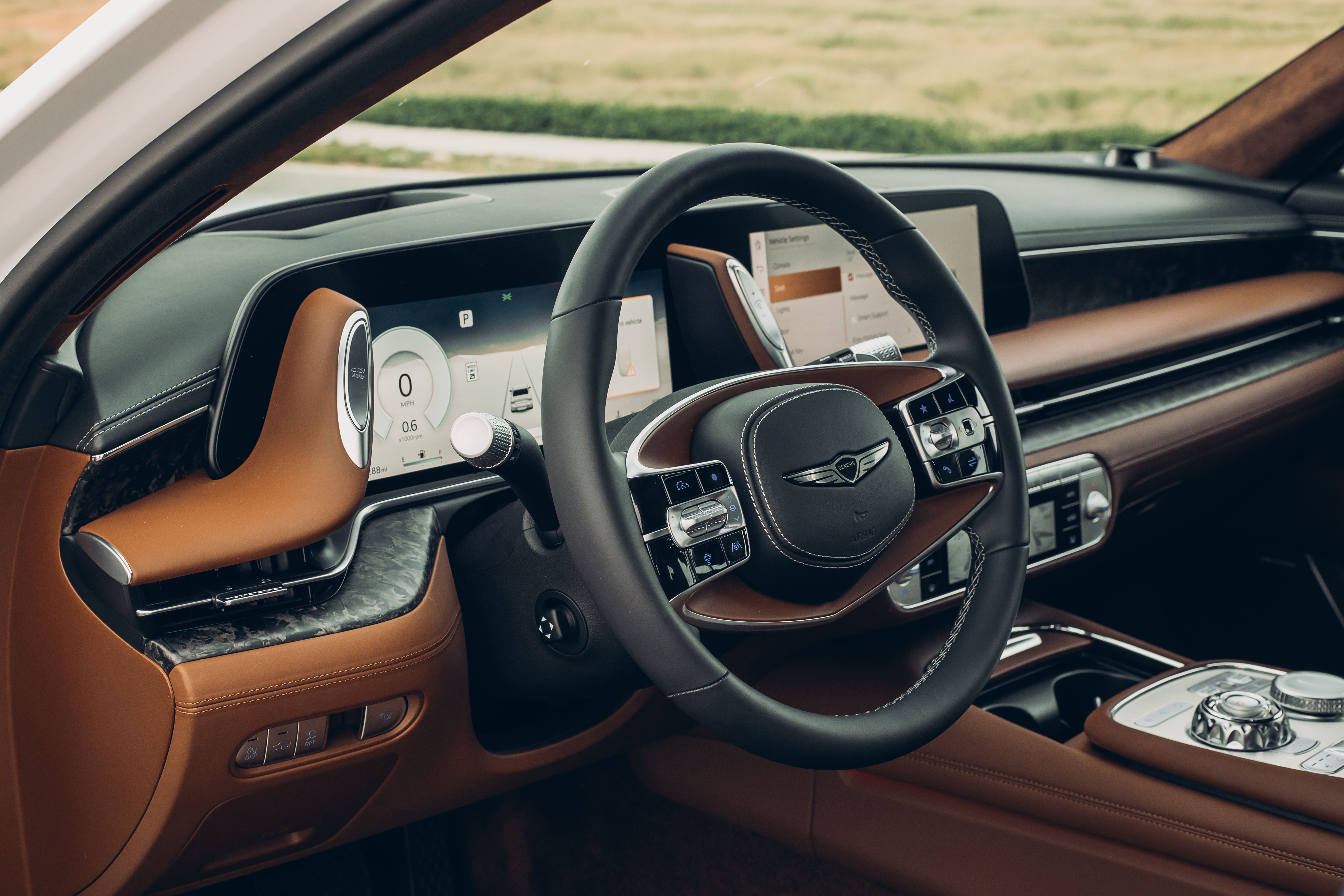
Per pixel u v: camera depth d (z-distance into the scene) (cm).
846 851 104
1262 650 161
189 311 81
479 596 85
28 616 73
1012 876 93
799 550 67
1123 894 86
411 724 81
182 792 74
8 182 55
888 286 83
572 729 95
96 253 58
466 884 121
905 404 77
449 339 90
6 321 62
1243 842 80
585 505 61
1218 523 164
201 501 76
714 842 124
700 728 113
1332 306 158
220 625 75
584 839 125
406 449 89
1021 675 110
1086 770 89
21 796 76
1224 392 134
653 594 61
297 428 79
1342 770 79
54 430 71
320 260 82
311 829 86
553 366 62
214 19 47
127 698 74
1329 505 150
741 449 67
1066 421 122
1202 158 187
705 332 101
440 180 141
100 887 80
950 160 186
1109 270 153
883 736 67
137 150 52
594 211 106
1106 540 121
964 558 104
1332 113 169
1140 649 111
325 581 79
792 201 76
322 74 47
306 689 75
